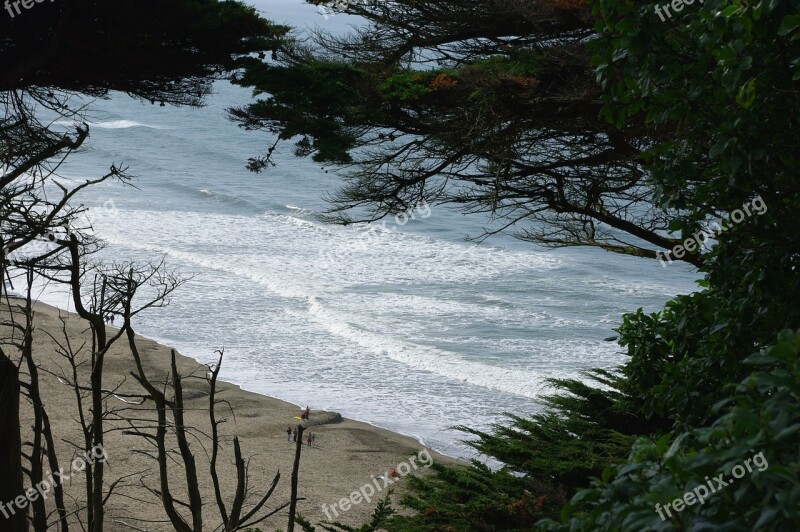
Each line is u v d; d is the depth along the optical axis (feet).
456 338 147.23
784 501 9.40
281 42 46.44
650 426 41.57
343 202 52.19
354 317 155.43
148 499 70.90
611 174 48.08
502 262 200.75
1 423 30.27
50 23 35.70
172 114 424.46
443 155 49.57
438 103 47.93
